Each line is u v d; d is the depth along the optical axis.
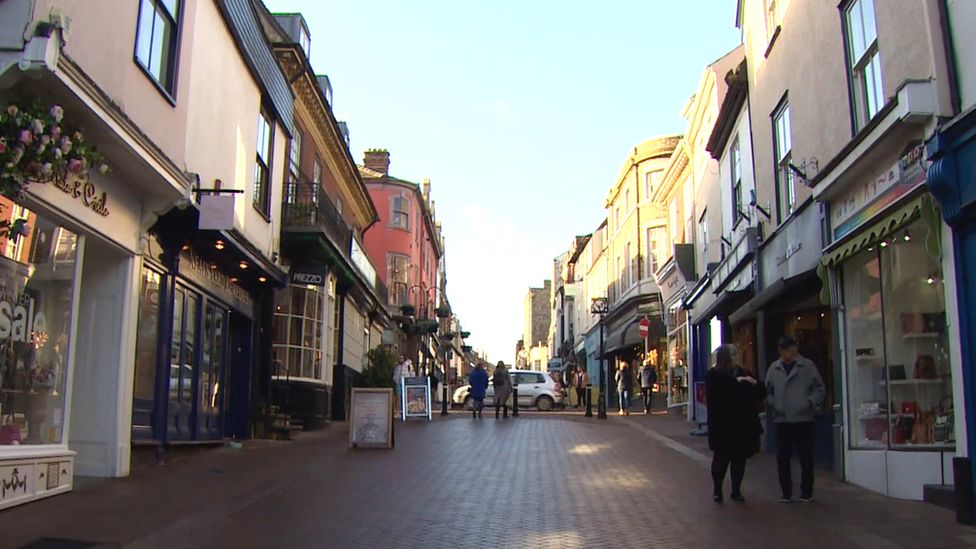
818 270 11.30
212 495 8.92
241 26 13.94
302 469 11.34
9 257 8.02
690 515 8.22
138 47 9.70
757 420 9.12
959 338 7.90
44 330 8.73
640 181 35.69
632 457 13.35
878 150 9.34
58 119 7.28
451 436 17.14
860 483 10.16
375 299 27.86
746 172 17.28
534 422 22.19
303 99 20.00
